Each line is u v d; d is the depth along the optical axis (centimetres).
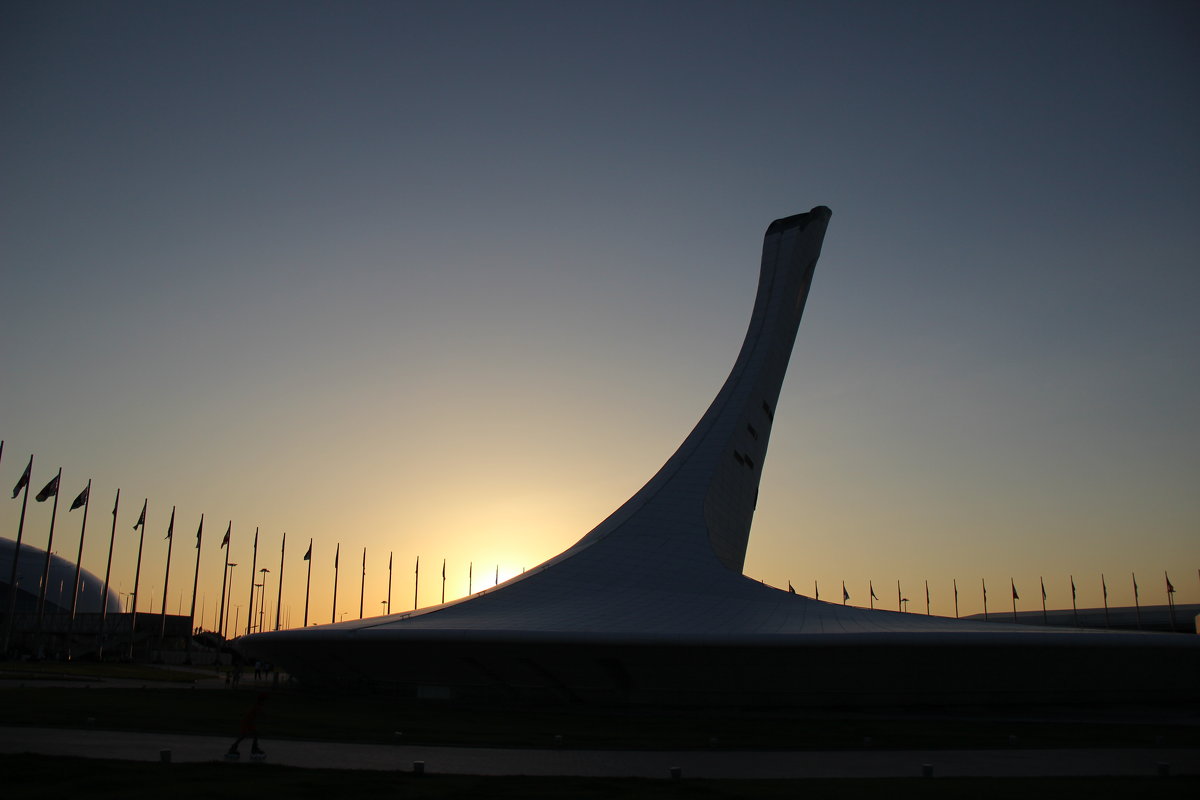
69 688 3656
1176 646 3200
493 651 3384
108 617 8169
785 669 3262
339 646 3706
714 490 4816
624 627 3425
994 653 3167
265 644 4247
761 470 5666
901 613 3778
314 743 2183
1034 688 3300
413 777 1645
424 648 3491
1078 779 1745
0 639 7994
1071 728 2709
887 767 1933
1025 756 2133
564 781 1638
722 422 5128
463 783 1591
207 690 3969
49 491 6147
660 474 4981
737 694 3362
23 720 2383
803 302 5969
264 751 1997
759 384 5347
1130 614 9419
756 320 5612
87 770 1573
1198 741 2420
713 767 1912
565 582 4284
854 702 3306
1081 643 3150
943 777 1775
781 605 3922
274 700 3412
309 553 7500
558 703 3547
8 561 9506
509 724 2717
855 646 3155
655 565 4409
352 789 1500
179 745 2036
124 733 2245
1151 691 3362
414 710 3141
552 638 3269
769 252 5791
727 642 3195
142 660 7600
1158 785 1675
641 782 1647
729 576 4306
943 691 3291
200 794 1414
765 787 1614
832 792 1566
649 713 3173
